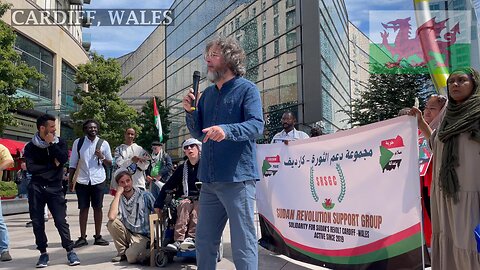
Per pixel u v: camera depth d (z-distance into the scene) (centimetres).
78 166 664
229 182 283
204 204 304
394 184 346
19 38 2488
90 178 667
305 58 2325
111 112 2511
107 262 530
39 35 2683
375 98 2288
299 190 466
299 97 2358
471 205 288
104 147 681
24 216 1314
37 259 561
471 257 285
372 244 366
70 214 1281
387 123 355
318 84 2278
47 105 2630
